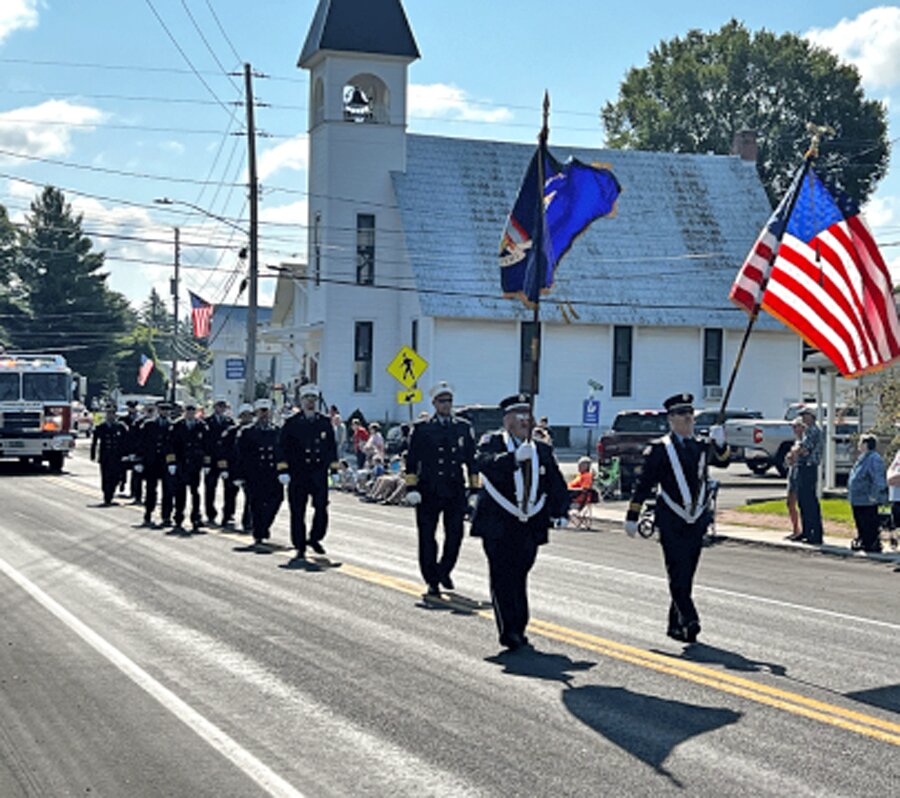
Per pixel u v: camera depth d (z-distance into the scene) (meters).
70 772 8.38
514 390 61.69
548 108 16.20
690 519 12.98
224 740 9.14
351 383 62.97
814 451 24.75
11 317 119.88
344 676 11.19
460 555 20.73
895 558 22.52
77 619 13.98
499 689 10.73
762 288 14.54
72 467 49.75
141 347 125.69
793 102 85.75
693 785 8.09
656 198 67.19
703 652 12.47
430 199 63.03
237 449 22.22
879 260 15.44
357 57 62.97
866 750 8.98
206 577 17.45
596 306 62.50
